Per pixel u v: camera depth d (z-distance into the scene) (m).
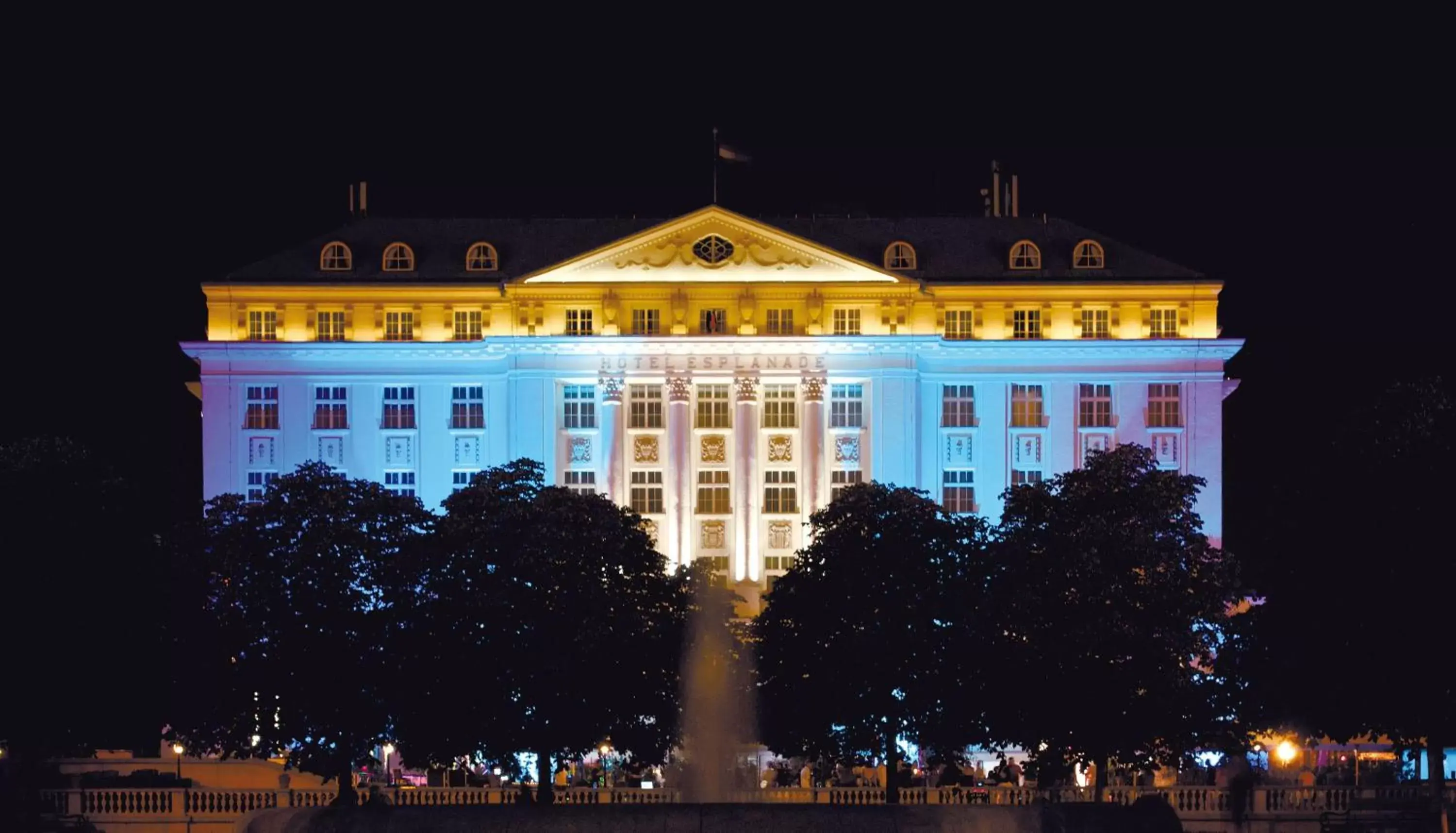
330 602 122.12
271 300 178.12
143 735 126.06
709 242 175.75
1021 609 120.12
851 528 127.38
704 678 126.50
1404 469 117.06
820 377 174.62
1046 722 117.50
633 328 175.62
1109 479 124.94
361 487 129.50
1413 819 112.44
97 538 127.00
